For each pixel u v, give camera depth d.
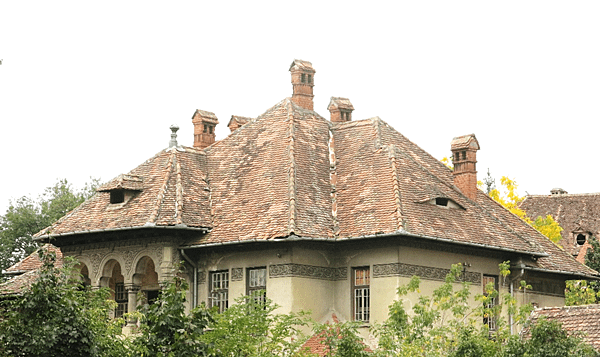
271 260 38.69
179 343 23.66
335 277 39.59
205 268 40.47
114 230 40.34
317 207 39.59
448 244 39.75
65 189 78.88
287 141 42.53
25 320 25.27
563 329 30.41
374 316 38.19
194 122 49.28
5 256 72.12
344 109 47.22
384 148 42.19
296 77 46.41
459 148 45.06
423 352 31.58
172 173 42.28
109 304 33.16
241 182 41.94
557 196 78.38
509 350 29.61
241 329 31.75
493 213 45.69
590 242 58.56
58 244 43.31
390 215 38.22
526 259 43.75
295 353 31.97
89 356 25.66
